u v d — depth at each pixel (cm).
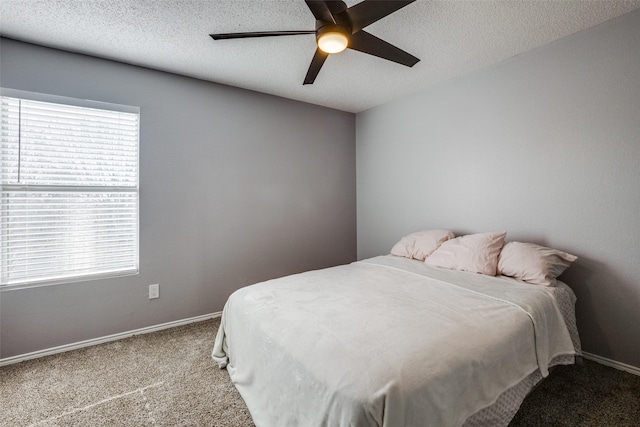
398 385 96
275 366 134
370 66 258
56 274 221
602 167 200
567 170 216
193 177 277
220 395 170
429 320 140
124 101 243
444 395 103
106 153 238
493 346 125
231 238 300
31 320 212
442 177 298
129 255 250
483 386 117
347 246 391
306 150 352
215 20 189
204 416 153
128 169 248
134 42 213
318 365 113
